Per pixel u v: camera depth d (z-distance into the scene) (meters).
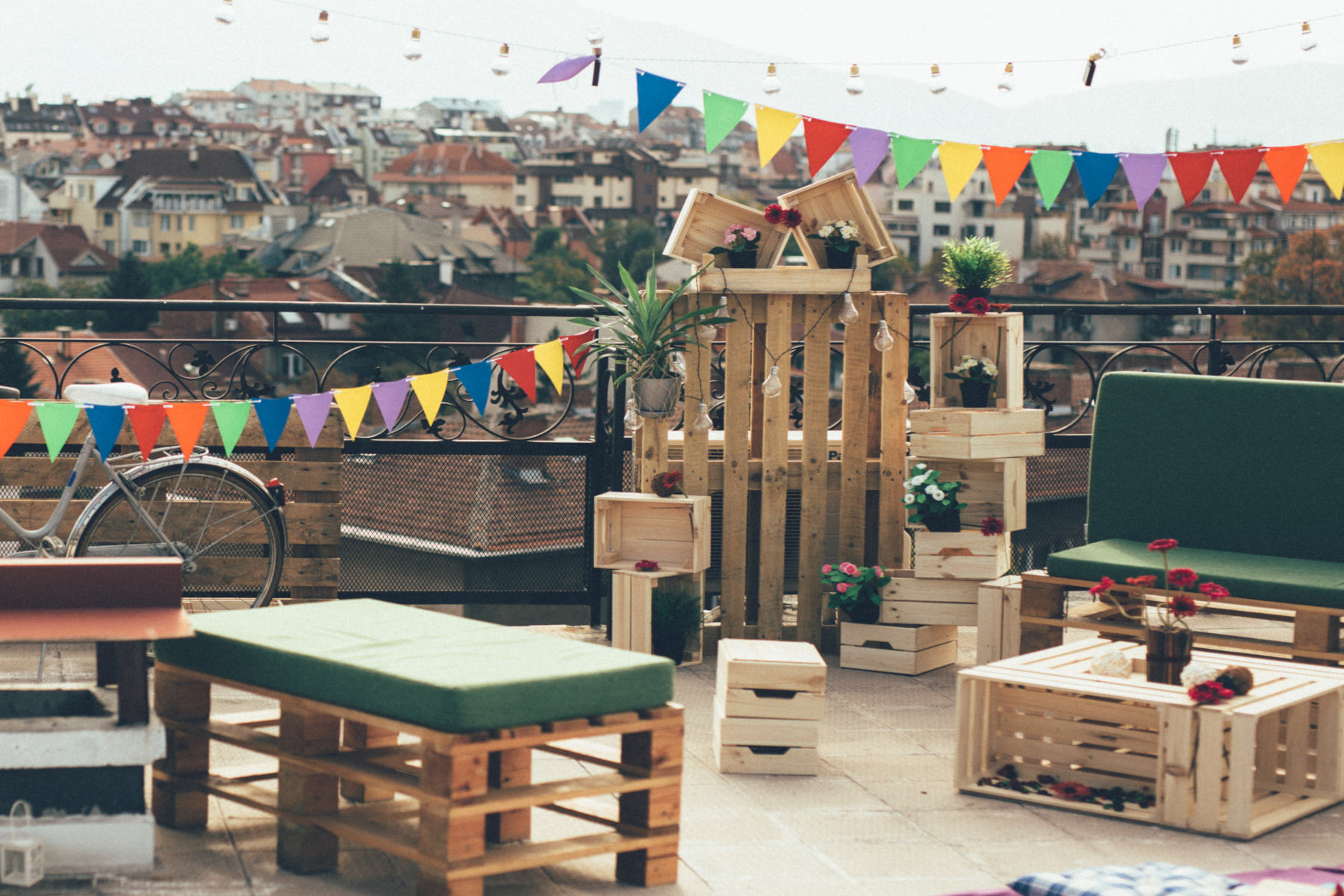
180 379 5.54
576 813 3.00
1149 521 4.64
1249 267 77.81
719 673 3.82
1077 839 3.21
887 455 5.07
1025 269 87.19
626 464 5.54
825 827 3.25
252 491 4.56
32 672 4.16
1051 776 3.58
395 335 65.50
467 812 2.56
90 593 2.75
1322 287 75.75
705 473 5.05
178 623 2.68
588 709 2.71
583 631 5.42
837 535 5.29
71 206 120.00
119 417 3.86
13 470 4.67
